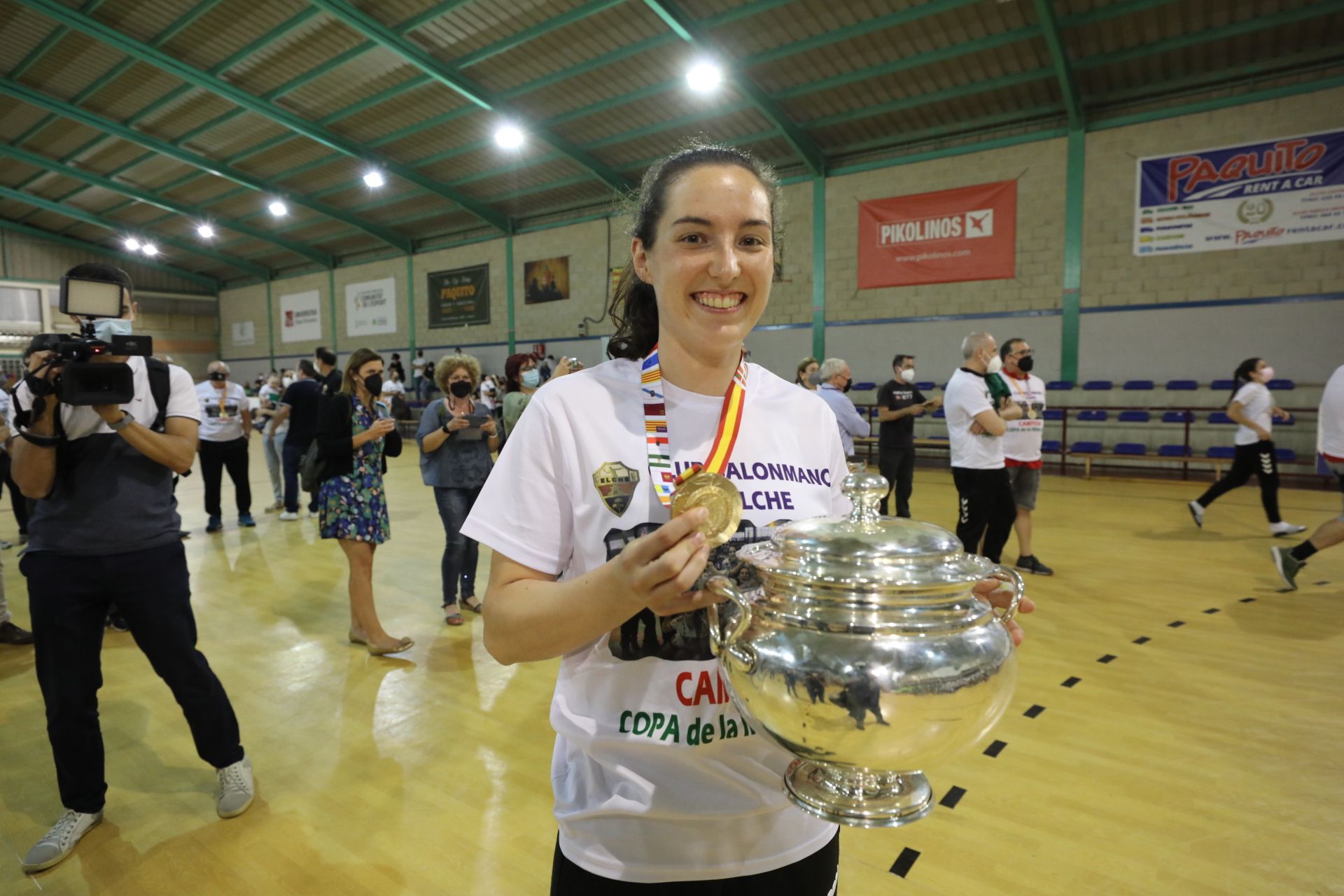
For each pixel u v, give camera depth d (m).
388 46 8.41
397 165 11.90
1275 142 7.39
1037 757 2.12
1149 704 2.44
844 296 10.12
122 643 3.23
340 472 2.96
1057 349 8.70
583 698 0.76
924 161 9.35
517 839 1.81
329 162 12.22
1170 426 7.92
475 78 9.27
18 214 16.69
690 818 0.73
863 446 10.02
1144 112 8.02
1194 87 7.80
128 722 2.46
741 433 0.81
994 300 9.05
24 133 12.30
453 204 13.38
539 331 13.45
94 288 1.67
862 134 9.63
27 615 3.73
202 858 1.74
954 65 8.05
